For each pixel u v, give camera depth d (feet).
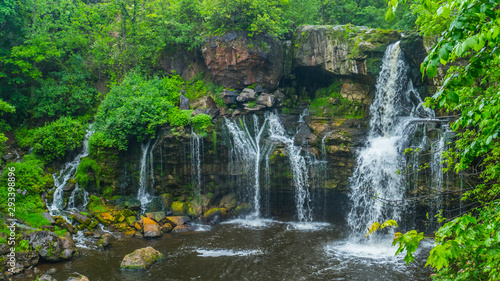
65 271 50.52
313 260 55.36
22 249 52.34
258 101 90.07
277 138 86.69
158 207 77.51
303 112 92.53
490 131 15.52
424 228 68.39
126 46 104.01
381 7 112.27
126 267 51.70
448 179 64.44
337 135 79.20
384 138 76.38
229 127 83.92
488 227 13.75
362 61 80.33
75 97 92.02
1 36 90.68
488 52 14.60
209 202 80.33
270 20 88.12
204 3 97.91
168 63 98.84
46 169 81.35
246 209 81.92
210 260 55.47
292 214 83.35
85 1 125.80
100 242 60.54
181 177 81.56
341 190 78.48
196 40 94.63
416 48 74.38
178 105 88.58
